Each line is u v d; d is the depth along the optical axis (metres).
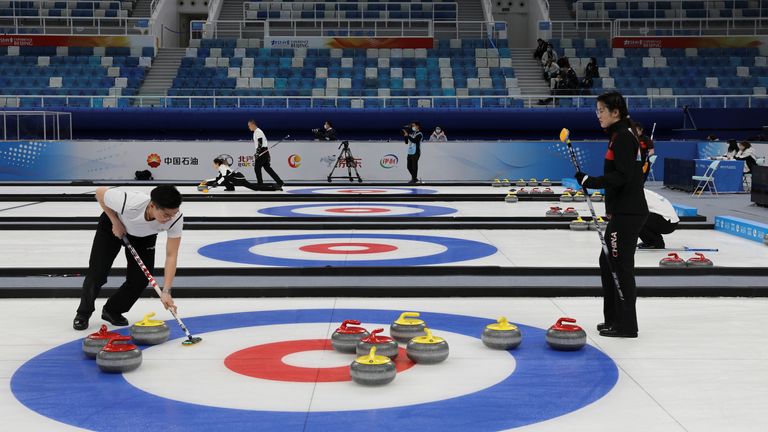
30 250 11.41
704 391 5.02
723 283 8.72
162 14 40.47
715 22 40.22
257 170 22.00
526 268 9.55
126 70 35.19
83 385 5.13
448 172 28.52
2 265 9.89
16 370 5.49
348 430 4.28
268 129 33.22
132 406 4.70
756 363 5.71
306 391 4.99
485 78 34.97
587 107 33.06
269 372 5.43
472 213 16.50
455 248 11.62
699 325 6.97
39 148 27.89
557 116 32.75
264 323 7.04
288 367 5.55
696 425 4.38
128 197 6.30
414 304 8.02
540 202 19.78
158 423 4.40
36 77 34.53
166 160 28.23
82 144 27.94
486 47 38.03
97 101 33.16
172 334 6.57
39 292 8.30
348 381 5.21
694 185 22.50
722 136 32.69
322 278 9.16
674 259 9.50
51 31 37.44
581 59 36.31
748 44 37.25
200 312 7.55
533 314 7.50
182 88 34.34
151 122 32.69
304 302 8.10
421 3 40.75
